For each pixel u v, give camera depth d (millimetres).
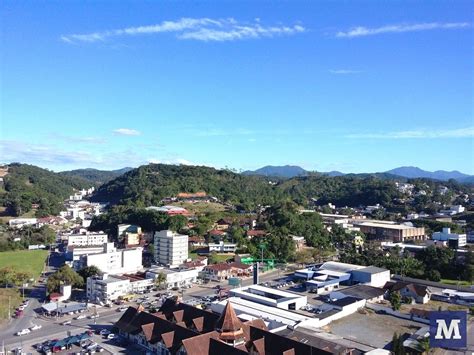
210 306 140625
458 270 191250
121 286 159125
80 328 124500
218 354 91938
